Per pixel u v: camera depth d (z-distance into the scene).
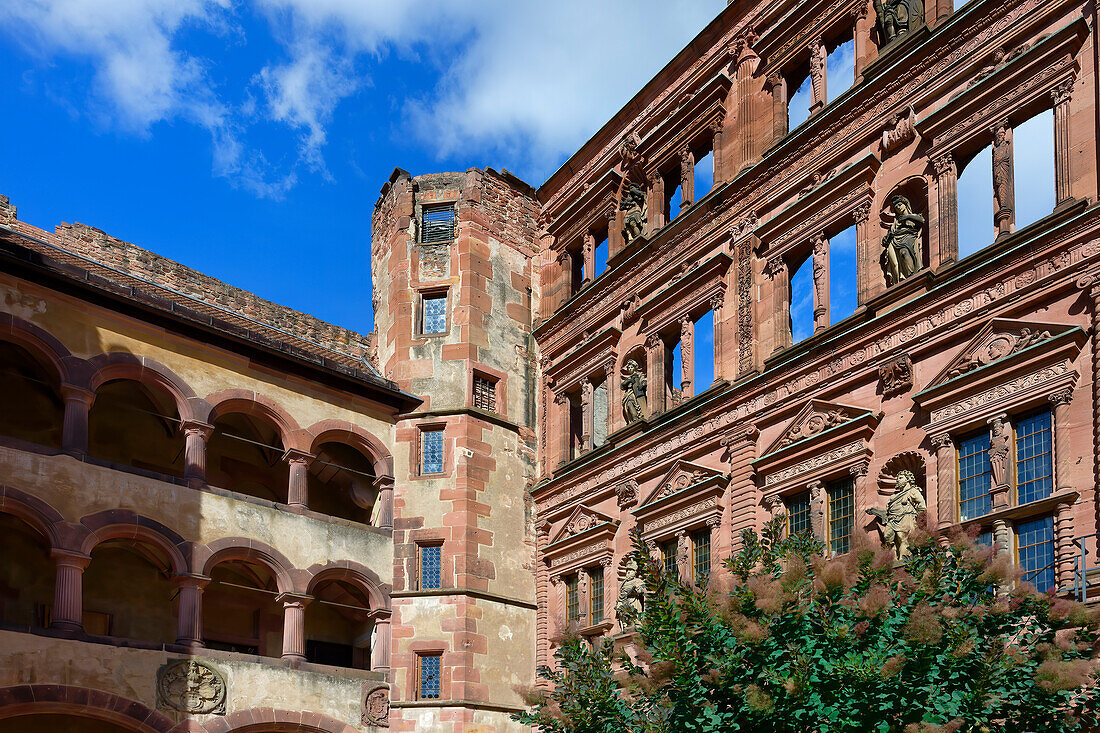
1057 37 26.34
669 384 36.62
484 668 36.72
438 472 38.84
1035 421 24.73
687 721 19.73
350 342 42.75
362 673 35.41
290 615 34.22
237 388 35.28
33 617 33.56
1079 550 22.97
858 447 28.09
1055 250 25.17
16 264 30.91
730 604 20.02
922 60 29.81
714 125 36.22
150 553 35.75
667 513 33.78
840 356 29.56
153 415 37.59
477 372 40.41
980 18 28.56
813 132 32.34
